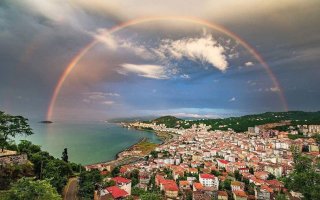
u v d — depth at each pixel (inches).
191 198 5438.0
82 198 4207.7
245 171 7785.4
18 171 3499.0
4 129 3708.2
